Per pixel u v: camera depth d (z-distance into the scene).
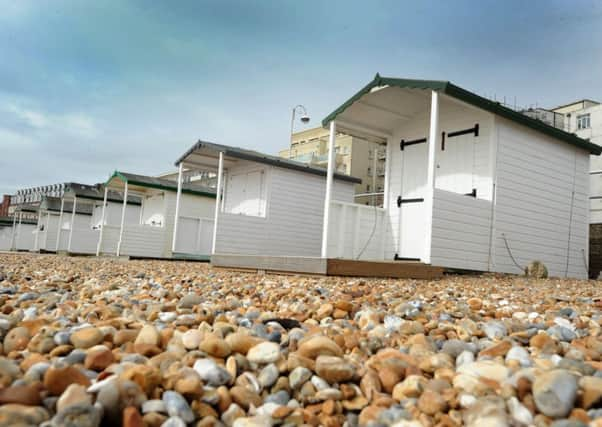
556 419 1.33
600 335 2.79
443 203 7.84
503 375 1.67
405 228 9.98
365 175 49.19
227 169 15.10
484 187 8.88
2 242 35.66
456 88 7.61
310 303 3.80
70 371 1.45
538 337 2.37
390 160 10.48
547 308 4.06
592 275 13.17
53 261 11.91
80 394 1.31
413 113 9.86
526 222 9.48
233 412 1.43
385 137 10.62
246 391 1.56
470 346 2.17
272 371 1.71
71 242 23.91
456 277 7.80
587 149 10.97
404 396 1.57
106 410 1.27
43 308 3.23
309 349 1.92
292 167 13.83
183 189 19.36
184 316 2.72
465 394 1.51
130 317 2.83
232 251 12.81
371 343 2.25
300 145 55.16
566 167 10.52
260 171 13.91
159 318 2.85
